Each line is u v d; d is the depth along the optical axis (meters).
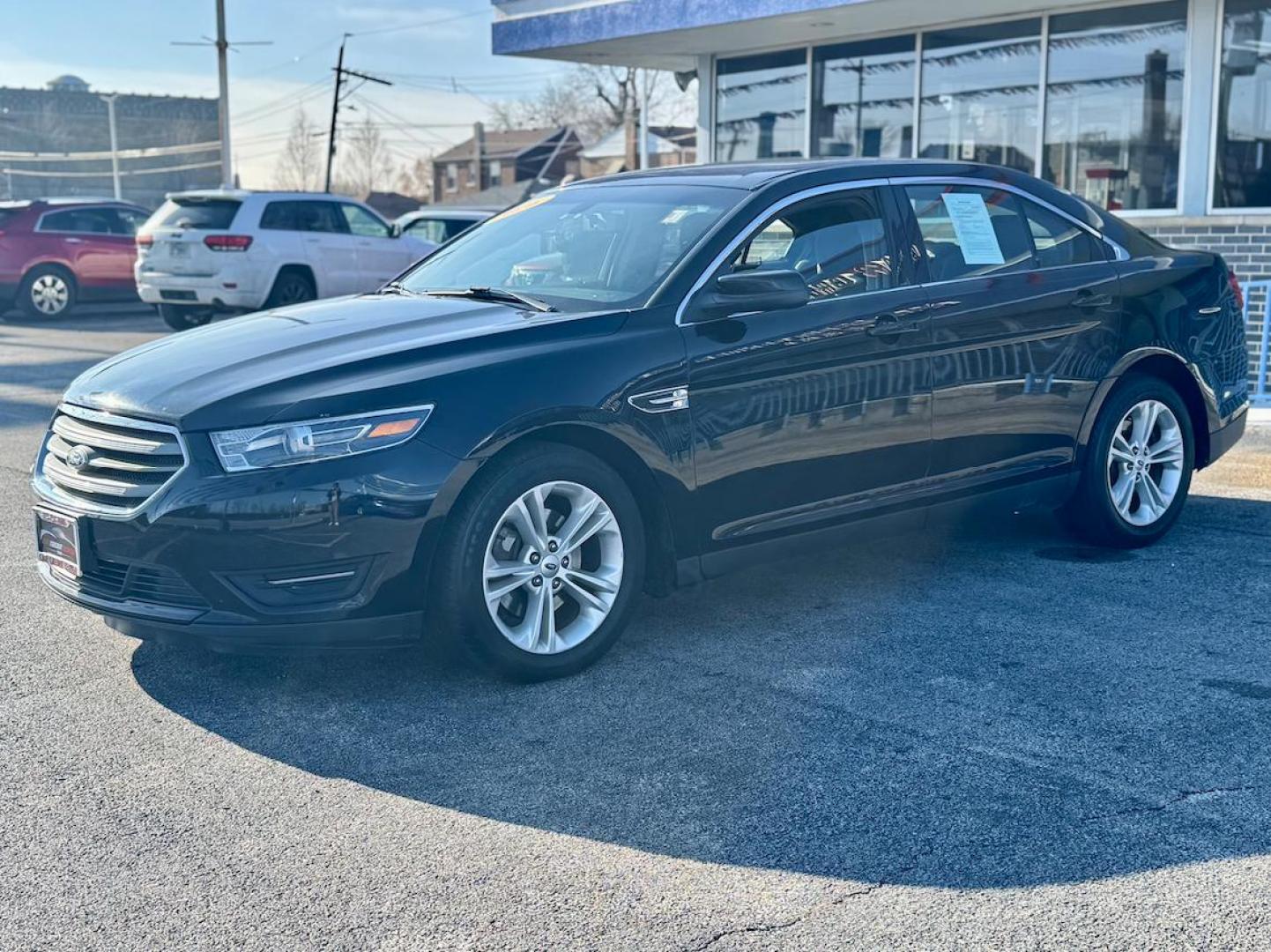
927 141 13.04
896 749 3.85
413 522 4.07
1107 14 11.67
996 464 5.52
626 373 4.45
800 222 5.04
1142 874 3.11
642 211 5.19
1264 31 10.95
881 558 5.94
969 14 12.21
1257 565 5.77
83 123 83.75
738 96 14.57
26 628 5.05
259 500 3.97
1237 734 3.93
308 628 4.04
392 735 4.01
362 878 3.15
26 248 19.34
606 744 3.92
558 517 4.48
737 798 3.55
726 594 5.42
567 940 2.87
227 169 35.31
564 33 14.05
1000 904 2.99
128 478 4.21
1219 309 6.31
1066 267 5.74
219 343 4.66
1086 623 4.98
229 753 3.89
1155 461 6.09
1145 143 11.62
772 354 4.77
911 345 5.14
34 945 2.87
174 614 4.09
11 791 3.63
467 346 4.35
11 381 12.38
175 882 3.13
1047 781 3.63
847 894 3.05
